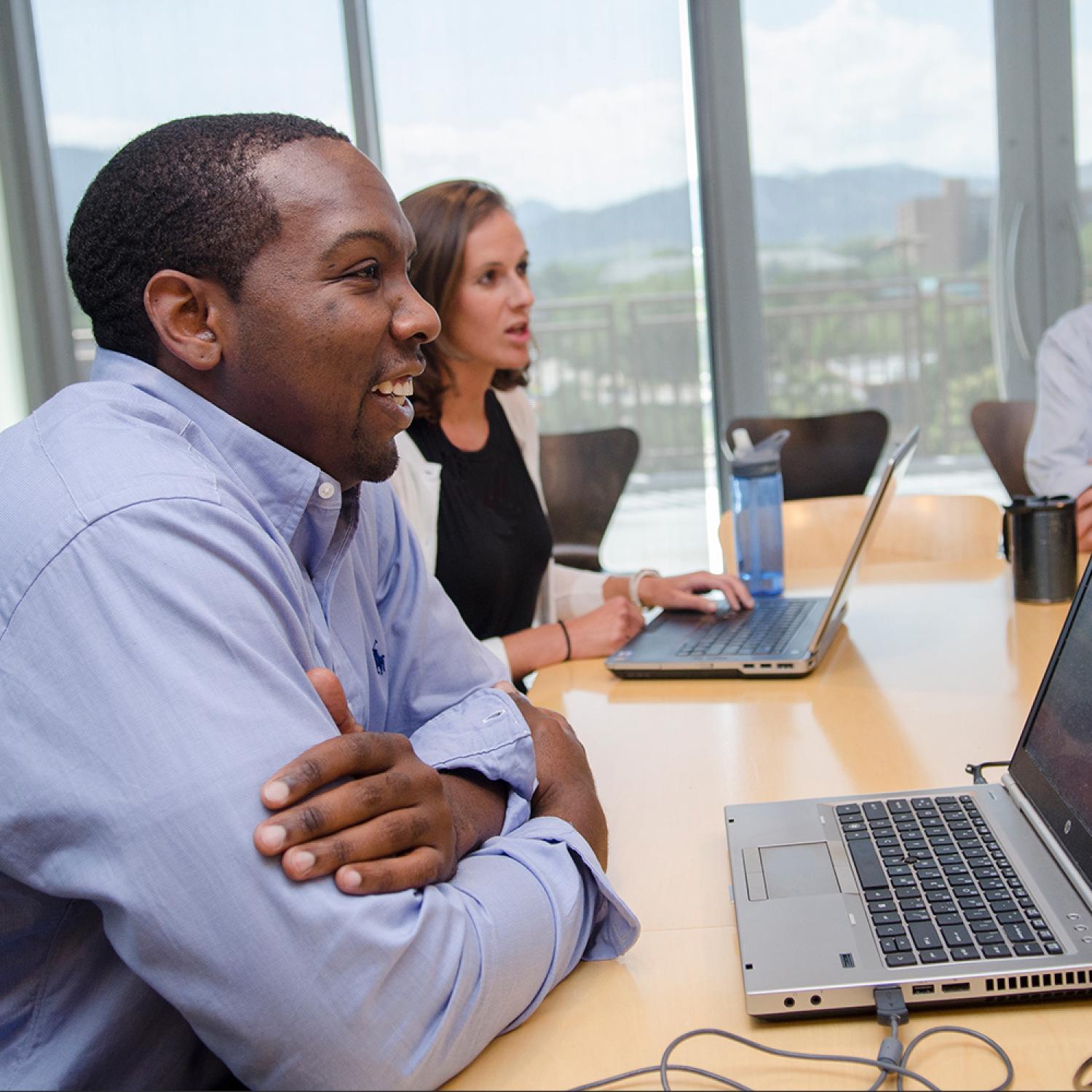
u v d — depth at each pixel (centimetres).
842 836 89
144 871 65
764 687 142
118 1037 77
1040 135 425
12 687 70
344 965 64
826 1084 64
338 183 82
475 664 121
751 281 436
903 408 439
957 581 192
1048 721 92
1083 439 274
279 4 419
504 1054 70
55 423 80
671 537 448
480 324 185
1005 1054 64
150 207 81
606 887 79
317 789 68
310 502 90
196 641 69
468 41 423
